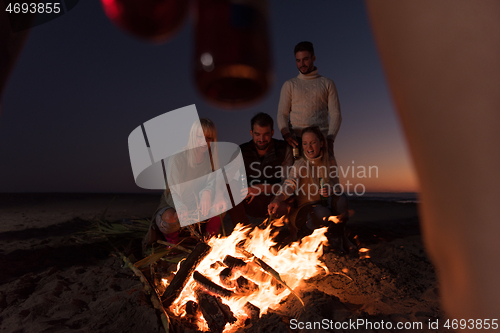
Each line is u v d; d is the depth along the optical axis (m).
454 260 0.30
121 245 3.38
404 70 0.30
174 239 2.83
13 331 1.67
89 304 1.99
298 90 3.70
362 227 4.68
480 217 0.28
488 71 0.27
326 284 2.33
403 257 2.98
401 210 8.00
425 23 0.29
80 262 2.93
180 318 1.83
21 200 12.26
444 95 0.28
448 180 0.28
